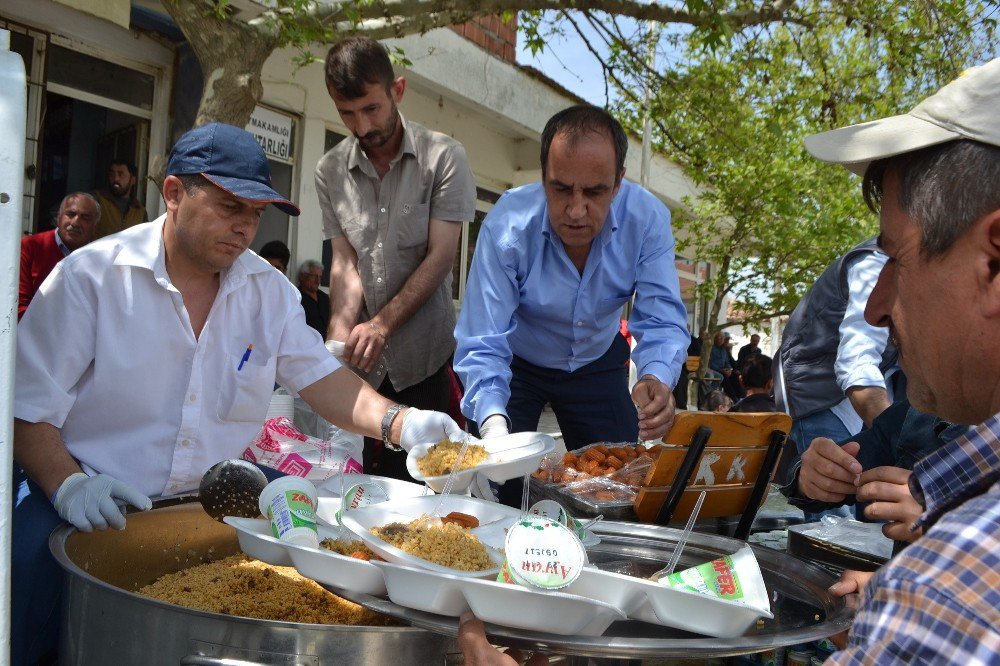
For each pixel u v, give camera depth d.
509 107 8.11
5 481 0.98
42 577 1.73
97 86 5.73
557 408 3.17
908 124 0.96
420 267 3.31
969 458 0.96
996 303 0.89
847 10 5.63
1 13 5.14
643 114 6.29
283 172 6.89
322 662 1.24
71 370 1.94
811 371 3.11
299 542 1.47
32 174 5.42
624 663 1.65
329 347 3.10
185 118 6.07
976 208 0.88
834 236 8.25
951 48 5.55
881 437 2.10
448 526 1.46
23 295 4.44
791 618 1.48
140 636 1.31
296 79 6.78
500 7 4.16
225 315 2.10
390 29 3.95
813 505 2.05
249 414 2.18
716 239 10.95
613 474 2.48
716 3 4.47
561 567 1.20
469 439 2.06
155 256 1.98
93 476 1.76
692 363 10.74
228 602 1.56
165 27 5.84
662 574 1.57
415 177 3.34
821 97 6.27
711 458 2.10
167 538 1.85
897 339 1.06
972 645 0.73
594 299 2.88
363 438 3.46
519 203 2.77
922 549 0.80
